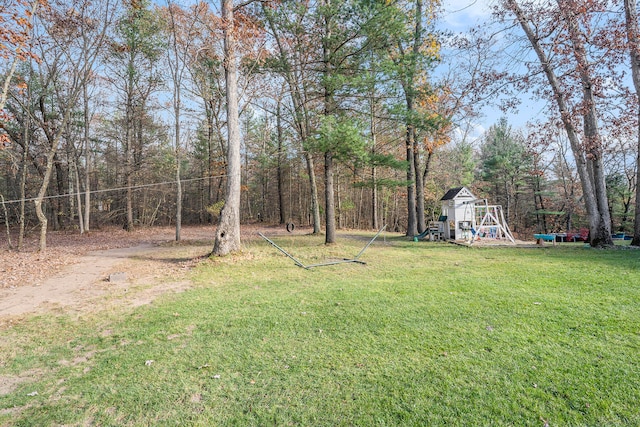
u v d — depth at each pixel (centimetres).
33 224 2192
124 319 463
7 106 1541
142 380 296
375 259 905
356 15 1019
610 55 851
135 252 1156
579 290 520
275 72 1280
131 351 358
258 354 340
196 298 560
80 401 268
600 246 1021
